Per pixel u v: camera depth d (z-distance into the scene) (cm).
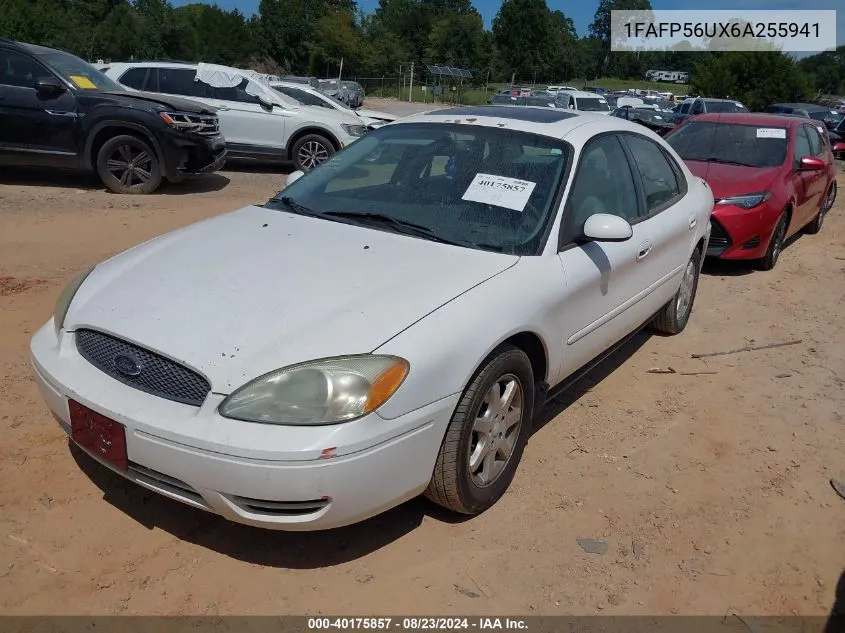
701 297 665
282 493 243
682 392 460
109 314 282
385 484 260
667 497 344
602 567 293
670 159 500
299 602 264
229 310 274
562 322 340
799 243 927
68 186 993
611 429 405
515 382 316
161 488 264
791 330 588
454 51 8000
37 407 377
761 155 801
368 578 278
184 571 274
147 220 812
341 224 353
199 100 1203
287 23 6750
